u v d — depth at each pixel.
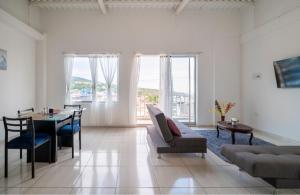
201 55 7.13
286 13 4.95
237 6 6.74
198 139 3.94
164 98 6.98
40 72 6.72
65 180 3.03
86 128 6.86
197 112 7.23
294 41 4.81
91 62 6.94
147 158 4.01
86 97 7.02
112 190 2.75
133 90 7.01
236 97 7.21
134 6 6.71
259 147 3.20
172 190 2.76
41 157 3.76
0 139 4.94
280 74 5.16
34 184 2.90
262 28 5.85
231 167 3.56
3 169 3.42
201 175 3.24
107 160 3.88
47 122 3.82
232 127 4.93
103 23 6.95
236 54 7.18
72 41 6.94
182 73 7.31
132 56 7.00
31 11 6.32
